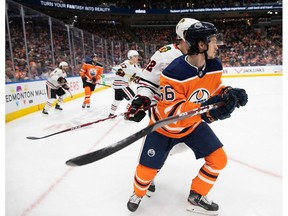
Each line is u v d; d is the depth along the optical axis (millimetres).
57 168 2865
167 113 1704
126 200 2158
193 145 1889
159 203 2098
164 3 23625
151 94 1816
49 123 5234
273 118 5156
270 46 21172
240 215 1923
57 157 3221
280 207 2012
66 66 6320
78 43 11398
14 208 2057
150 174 1848
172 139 1821
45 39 9312
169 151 1886
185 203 2096
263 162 2889
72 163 1241
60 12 20031
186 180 2510
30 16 7926
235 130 4297
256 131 4211
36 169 2850
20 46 7629
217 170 1847
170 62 1805
